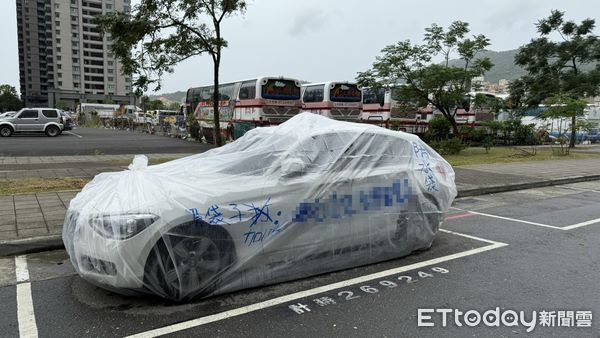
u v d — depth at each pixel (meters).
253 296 4.29
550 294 4.45
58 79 118.38
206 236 4.12
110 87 125.38
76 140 24.81
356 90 22.83
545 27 26.58
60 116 29.45
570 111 20.61
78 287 4.55
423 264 5.32
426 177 5.72
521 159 18.42
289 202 4.54
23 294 4.38
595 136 35.69
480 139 25.38
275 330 3.65
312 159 4.84
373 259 5.23
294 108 20.75
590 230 7.16
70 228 4.26
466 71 18.94
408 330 3.68
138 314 3.92
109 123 47.25
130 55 13.10
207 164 4.66
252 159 4.65
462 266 5.27
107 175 4.89
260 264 4.43
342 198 4.89
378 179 5.19
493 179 12.37
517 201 9.93
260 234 4.39
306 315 3.93
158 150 19.22
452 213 8.48
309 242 4.69
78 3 119.00
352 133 5.26
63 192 8.92
